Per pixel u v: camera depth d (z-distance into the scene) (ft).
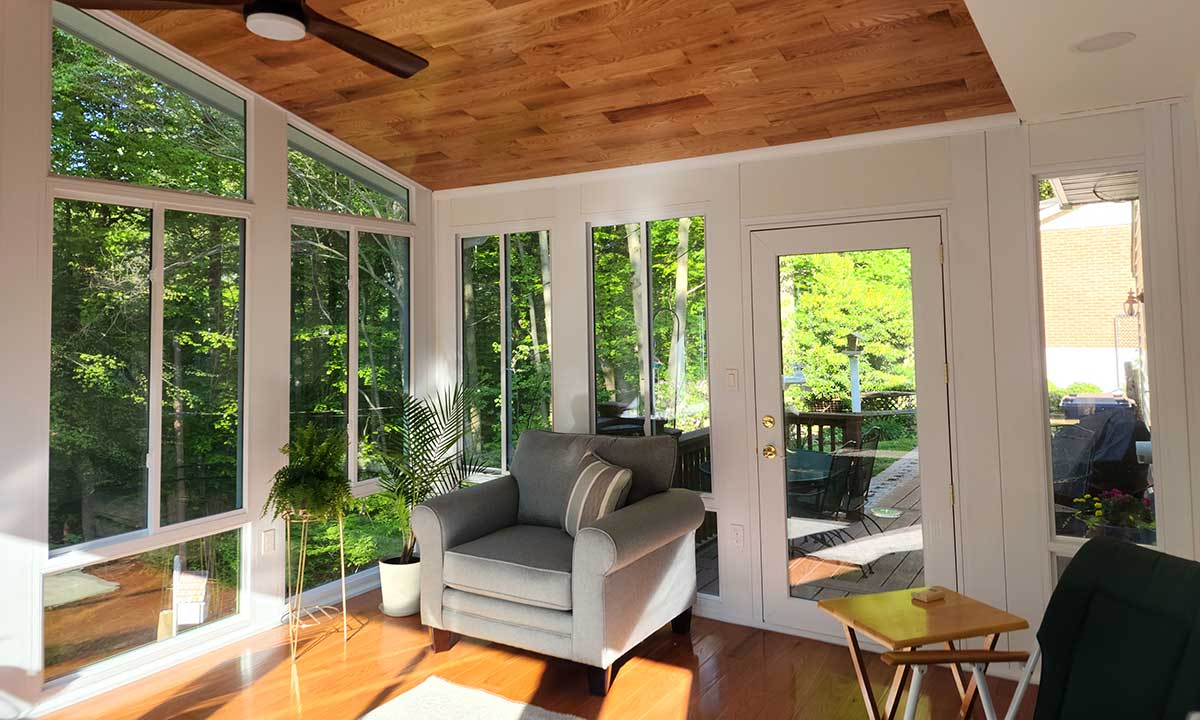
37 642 9.73
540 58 10.44
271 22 6.84
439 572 11.38
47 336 9.91
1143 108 9.73
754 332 12.47
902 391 11.36
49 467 10.00
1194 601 5.57
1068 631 6.38
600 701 9.86
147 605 11.07
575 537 10.48
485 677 10.66
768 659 11.16
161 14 10.34
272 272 12.64
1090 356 10.19
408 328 15.29
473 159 14.06
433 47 10.25
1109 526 10.09
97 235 10.53
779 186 12.26
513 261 15.08
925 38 9.11
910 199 11.23
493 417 15.29
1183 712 5.23
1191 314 9.43
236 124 12.29
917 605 7.83
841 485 11.85
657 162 13.30
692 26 9.36
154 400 11.11
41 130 9.87
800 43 9.46
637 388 13.78
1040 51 7.80
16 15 9.65
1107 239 10.09
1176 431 9.52
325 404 13.69
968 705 7.95
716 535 12.93
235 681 10.59
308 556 13.65
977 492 10.78
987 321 10.73
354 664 11.15
